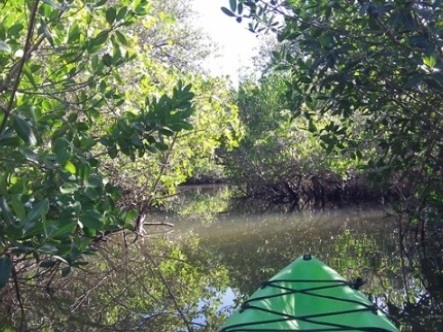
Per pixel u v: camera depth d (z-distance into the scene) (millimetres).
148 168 12188
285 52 9070
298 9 7480
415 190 9922
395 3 6535
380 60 7438
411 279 8219
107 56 6195
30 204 5387
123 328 6789
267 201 22859
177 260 10477
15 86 5137
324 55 7496
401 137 8609
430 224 9945
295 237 12641
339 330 4219
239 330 4270
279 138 21594
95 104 6371
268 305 4527
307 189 21766
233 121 13055
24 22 5898
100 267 9906
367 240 11727
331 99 8227
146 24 8945
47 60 6664
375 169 9148
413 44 6699
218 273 9320
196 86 12266
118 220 6902
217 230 14125
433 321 6289
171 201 17578
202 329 6566
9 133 5414
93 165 6508
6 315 7324
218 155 22562
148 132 6414
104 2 5867
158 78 11508
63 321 7105
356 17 7695
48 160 5547
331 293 4672
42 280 8633
